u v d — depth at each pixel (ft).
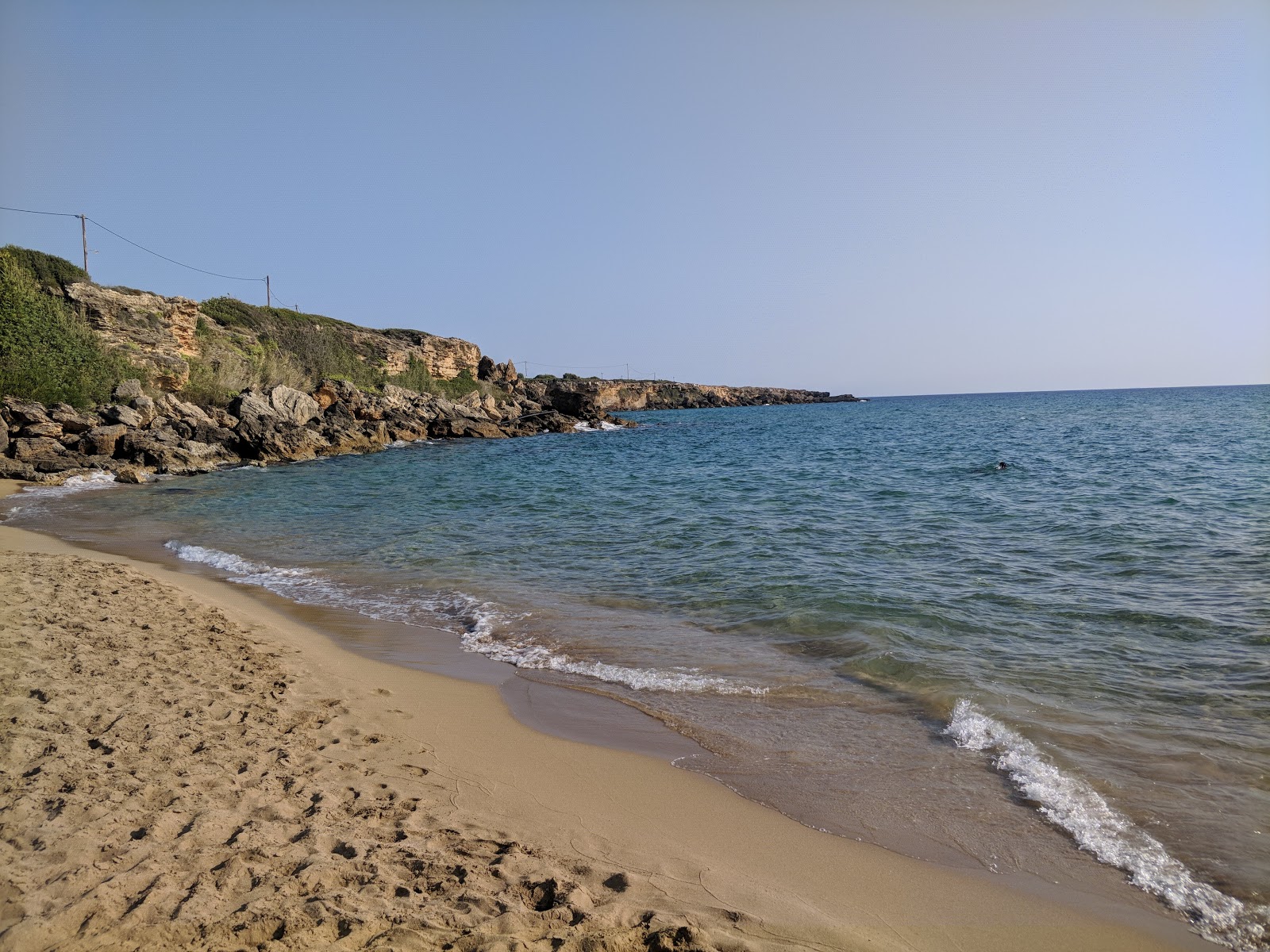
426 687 25.26
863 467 102.89
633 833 15.92
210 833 14.12
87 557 47.26
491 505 72.23
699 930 12.06
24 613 29.40
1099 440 141.69
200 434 123.54
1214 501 61.67
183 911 11.50
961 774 18.74
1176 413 238.27
